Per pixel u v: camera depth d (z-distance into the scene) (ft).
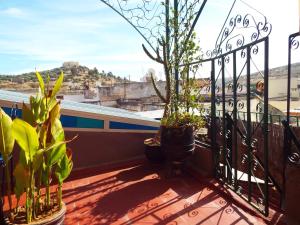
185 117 14.98
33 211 8.16
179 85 16.37
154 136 19.11
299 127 14.96
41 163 8.23
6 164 8.19
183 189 13.76
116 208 11.76
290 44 8.92
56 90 9.53
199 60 14.92
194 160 16.35
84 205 12.07
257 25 9.99
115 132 17.84
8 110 14.06
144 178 15.51
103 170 16.88
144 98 93.40
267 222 10.12
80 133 16.63
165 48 16.26
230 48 11.96
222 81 12.84
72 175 15.99
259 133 17.19
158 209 11.59
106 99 99.66
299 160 8.87
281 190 11.67
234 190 12.65
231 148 13.28
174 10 16.02
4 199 12.23
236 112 12.07
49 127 8.45
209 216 10.86
